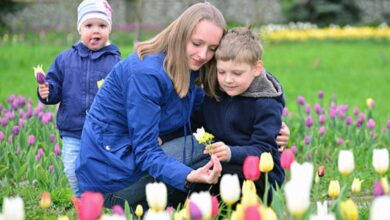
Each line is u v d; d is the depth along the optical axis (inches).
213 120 204.7
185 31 185.2
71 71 240.4
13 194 247.1
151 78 184.9
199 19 185.2
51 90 236.7
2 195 243.6
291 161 153.7
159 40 190.4
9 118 315.0
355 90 602.2
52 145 290.5
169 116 193.8
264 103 195.6
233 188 138.0
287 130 205.6
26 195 246.7
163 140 204.2
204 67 198.7
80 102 237.8
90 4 240.7
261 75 196.7
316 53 905.5
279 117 196.7
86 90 238.8
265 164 153.9
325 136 319.6
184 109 196.4
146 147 185.2
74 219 210.5
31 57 761.6
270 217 129.1
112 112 192.7
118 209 140.1
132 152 190.9
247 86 192.1
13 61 730.2
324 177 269.0
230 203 139.5
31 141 273.6
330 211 149.9
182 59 186.9
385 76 698.8
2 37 1027.3
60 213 226.8
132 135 187.9
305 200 122.5
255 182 196.4
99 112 194.2
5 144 277.7
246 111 198.5
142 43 192.7
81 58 242.2
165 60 187.9
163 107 191.8
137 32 843.4
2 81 602.2
